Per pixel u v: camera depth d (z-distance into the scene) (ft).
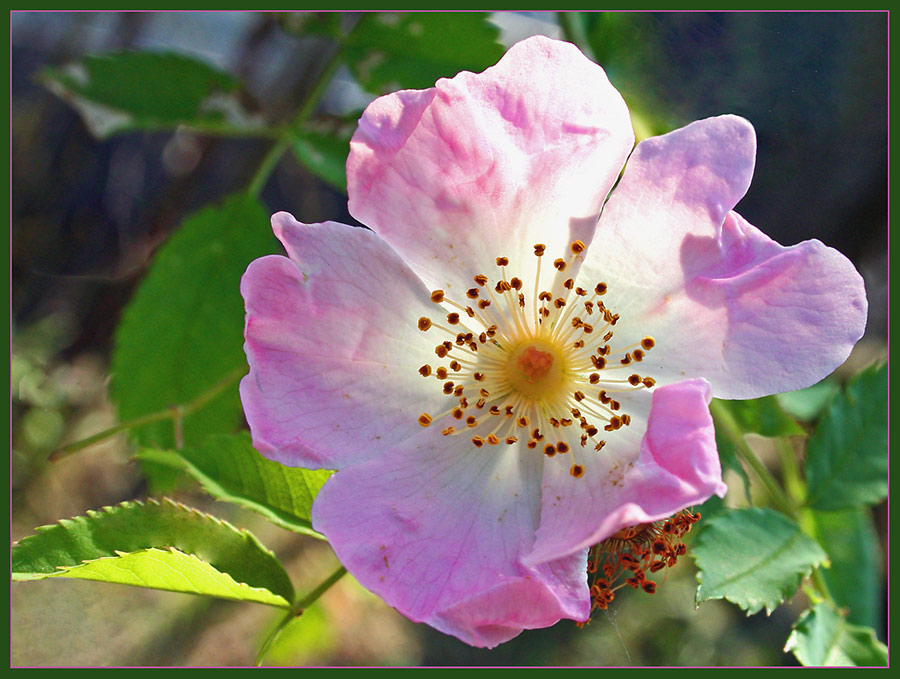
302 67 0.87
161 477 0.77
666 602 1.24
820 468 0.76
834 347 0.68
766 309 0.68
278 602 0.68
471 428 0.70
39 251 1.03
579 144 0.68
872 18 0.83
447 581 0.67
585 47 0.76
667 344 0.69
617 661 1.19
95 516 0.68
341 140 0.77
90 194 1.03
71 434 1.07
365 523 0.68
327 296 0.68
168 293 0.78
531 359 0.70
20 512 1.03
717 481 0.65
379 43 0.75
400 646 1.23
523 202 0.69
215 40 0.96
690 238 0.69
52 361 1.06
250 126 0.76
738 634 1.24
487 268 0.70
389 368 0.69
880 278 0.94
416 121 0.68
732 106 0.80
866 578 0.76
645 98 0.78
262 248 0.78
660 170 0.69
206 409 0.78
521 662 1.21
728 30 0.80
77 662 0.98
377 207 0.69
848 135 0.85
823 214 0.88
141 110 0.75
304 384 0.68
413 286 0.69
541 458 0.70
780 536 0.72
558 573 0.67
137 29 0.94
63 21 0.96
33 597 1.00
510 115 0.68
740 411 0.76
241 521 1.15
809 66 0.82
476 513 0.69
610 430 0.69
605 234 0.70
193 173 1.00
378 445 0.69
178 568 0.67
